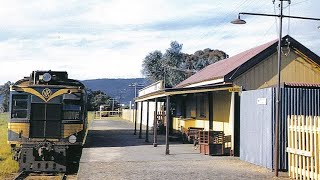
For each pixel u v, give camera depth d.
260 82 17.36
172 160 14.93
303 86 14.88
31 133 15.12
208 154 16.55
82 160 14.81
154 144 20.17
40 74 15.97
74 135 15.40
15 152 15.13
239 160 15.14
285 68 17.88
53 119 15.31
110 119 61.84
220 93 18.86
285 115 12.96
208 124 20.62
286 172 12.51
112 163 14.09
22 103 15.24
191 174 11.88
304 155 10.91
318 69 18.12
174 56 79.12
